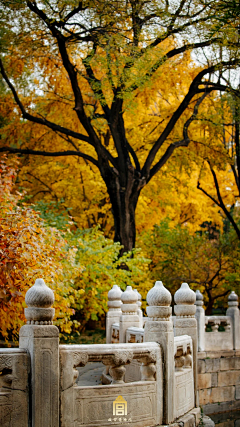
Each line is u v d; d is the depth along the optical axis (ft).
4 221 26.13
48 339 14.57
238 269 62.39
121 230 54.29
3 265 23.54
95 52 49.08
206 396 35.99
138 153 63.62
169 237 65.00
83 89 61.00
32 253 25.31
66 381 15.01
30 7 45.75
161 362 17.53
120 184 54.60
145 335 18.19
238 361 38.04
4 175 30.53
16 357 14.34
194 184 72.79
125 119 64.28
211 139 59.98
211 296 63.87
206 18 44.68
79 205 63.46
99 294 46.44
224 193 77.20
